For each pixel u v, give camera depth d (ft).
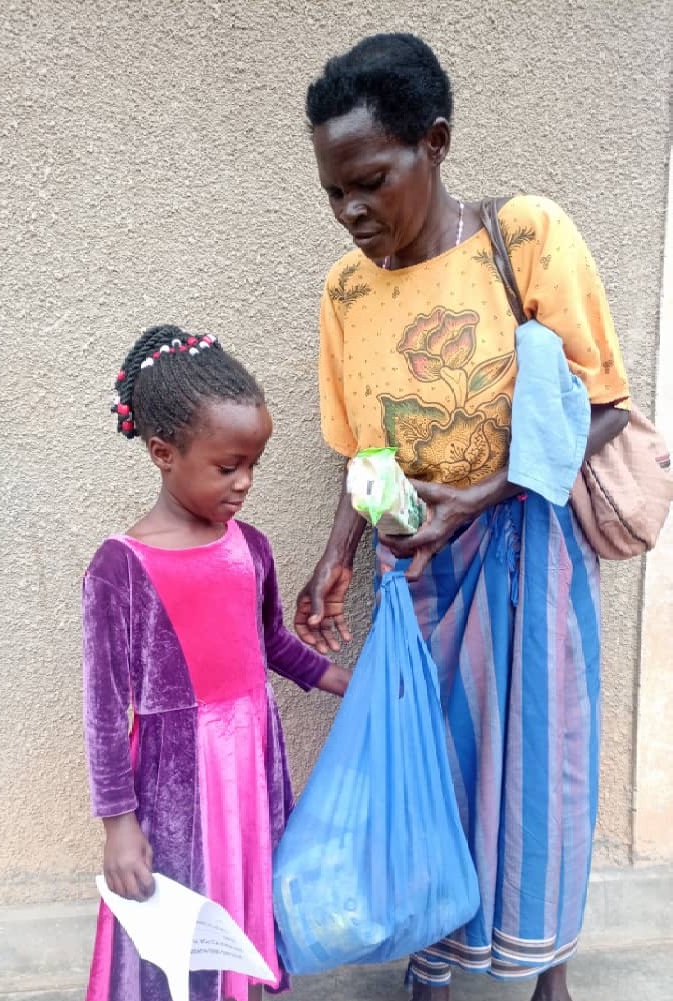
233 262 5.49
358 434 4.66
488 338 4.17
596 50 5.53
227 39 5.21
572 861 4.71
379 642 4.22
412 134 3.76
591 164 5.68
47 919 5.87
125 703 3.92
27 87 5.09
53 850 5.96
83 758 5.89
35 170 5.19
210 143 5.32
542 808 4.50
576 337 4.14
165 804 3.97
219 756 4.05
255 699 4.22
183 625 3.95
